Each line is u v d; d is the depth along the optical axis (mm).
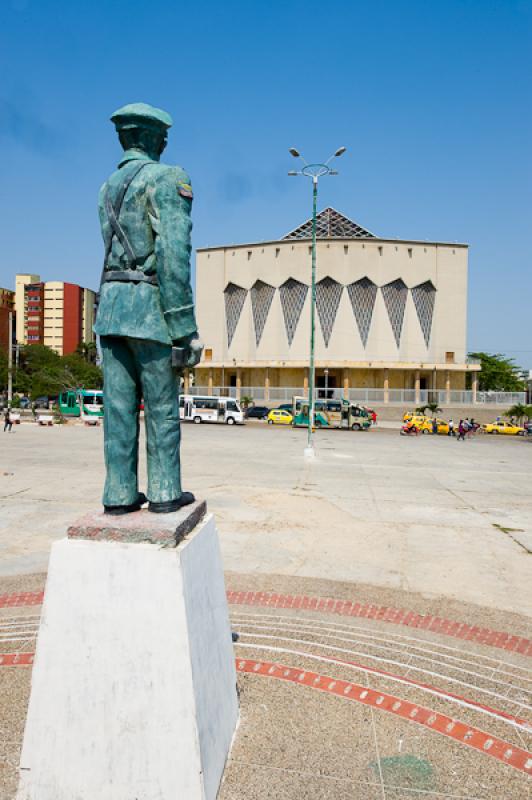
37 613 5836
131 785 2996
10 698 4152
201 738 3037
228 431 33750
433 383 57344
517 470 18641
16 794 3113
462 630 5746
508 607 6402
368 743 3752
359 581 7164
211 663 3391
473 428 38125
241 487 13414
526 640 5551
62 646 3100
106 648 3061
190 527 3469
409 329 57719
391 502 12211
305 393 55531
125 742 3012
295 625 5734
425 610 6254
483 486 14875
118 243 3479
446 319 58125
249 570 7477
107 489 3539
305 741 3734
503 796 3309
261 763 3479
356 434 34469
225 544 8633
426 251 57844
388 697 4359
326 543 8875
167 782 2971
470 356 74000
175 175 3441
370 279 56969
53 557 3137
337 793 3252
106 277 3537
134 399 3627
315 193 21031
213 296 62312
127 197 3424
